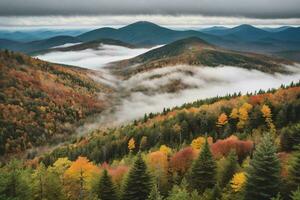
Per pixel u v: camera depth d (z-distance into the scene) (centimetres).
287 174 4959
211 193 5094
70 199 5425
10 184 4250
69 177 5669
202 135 12575
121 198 5369
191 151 7331
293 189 4488
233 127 12475
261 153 4462
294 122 11256
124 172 6644
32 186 4706
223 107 14325
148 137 13250
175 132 12950
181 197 4344
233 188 5162
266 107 11731
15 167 4662
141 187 5319
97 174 5925
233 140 7962
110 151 12988
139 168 5391
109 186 5453
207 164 5891
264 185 4391
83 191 5556
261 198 4388
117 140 13738
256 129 11238
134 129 14612
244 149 7631
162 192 6209
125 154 12506
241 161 7356
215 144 7938
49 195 5003
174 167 7150
